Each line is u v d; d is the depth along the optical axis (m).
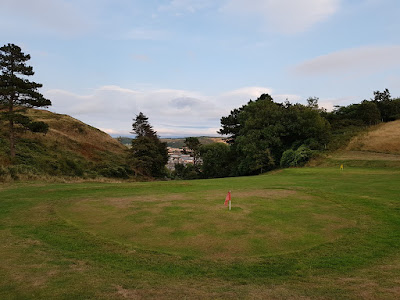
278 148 49.31
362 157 39.12
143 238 8.40
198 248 7.61
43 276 5.78
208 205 12.85
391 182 19.45
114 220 10.38
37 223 10.04
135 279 5.76
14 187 19.06
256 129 47.94
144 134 73.81
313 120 46.34
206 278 5.87
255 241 8.12
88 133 59.00
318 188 17.61
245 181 23.44
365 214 11.16
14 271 6.01
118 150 60.25
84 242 8.08
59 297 4.86
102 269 6.27
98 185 21.08
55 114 62.31
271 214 11.12
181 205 12.89
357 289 5.26
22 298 4.80
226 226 9.52
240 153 53.31
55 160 38.69
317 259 6.92
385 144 43.69
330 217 10.72
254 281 5.74
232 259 6.89
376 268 6.41
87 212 11.66
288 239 8.30
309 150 42.88
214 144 59.06
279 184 20.39
